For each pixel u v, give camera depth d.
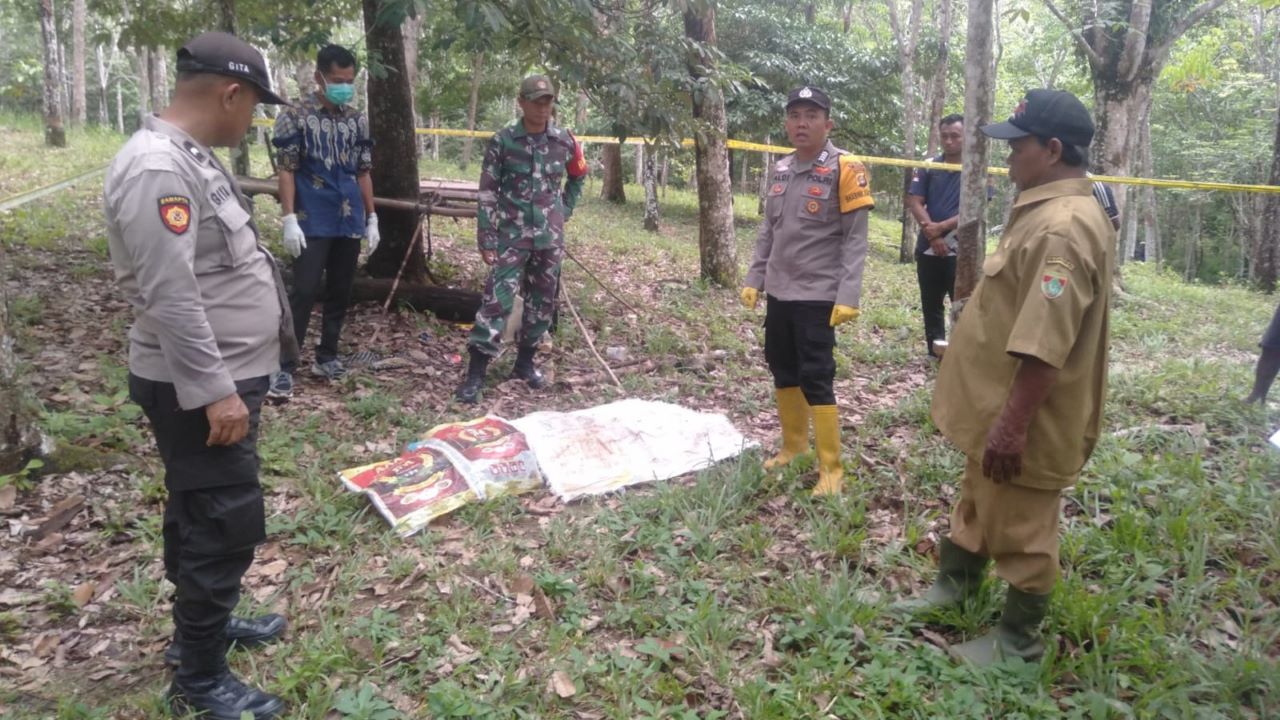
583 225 13.54
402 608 3.18
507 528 3.80
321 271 5.37
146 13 8.30
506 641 2.96
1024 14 8.84
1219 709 2.52
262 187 6.66
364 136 5.46
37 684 2.75
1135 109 10.83
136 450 4.27
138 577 3.23
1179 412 5.08
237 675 2.79
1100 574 3.28
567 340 6.68
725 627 2.98
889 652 2.79
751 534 3.64
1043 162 2.56
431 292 6.97
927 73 17.97
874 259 14.61
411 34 14.23
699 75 7.29
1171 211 35.12
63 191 10.16
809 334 4.03
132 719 2.58
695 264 10.73
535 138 5.34
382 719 2.55
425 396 5.41
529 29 5.77
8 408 3.82
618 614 3.08
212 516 2.46
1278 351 5.11
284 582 3.33
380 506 3.78
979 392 2.65
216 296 2.40
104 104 27.86
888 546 3.53
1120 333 7.97
